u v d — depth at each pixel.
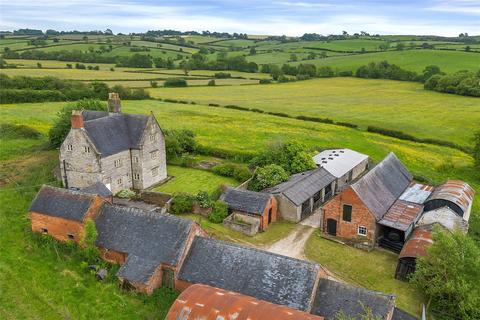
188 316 29.03
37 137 82.88
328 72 195.88
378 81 184.38
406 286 41.19
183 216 53.34
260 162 69.25
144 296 35.44
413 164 82.56
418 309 37.53
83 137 55.69
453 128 109.50
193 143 81.50
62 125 70.75
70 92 121.25
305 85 175.25
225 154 80.00
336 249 48.03
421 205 53.72
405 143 98.75
